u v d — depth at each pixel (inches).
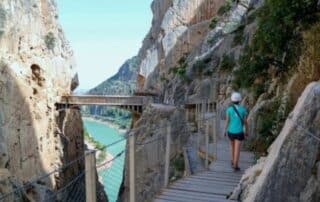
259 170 306.8
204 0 2564.0
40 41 1886.1
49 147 1724.9
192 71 1947.6
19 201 1178.0
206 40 2103.8
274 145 261.1
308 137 215.8
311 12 495.5
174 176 748.0
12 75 1497.3
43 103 1747.0
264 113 533.6
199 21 2576.3
